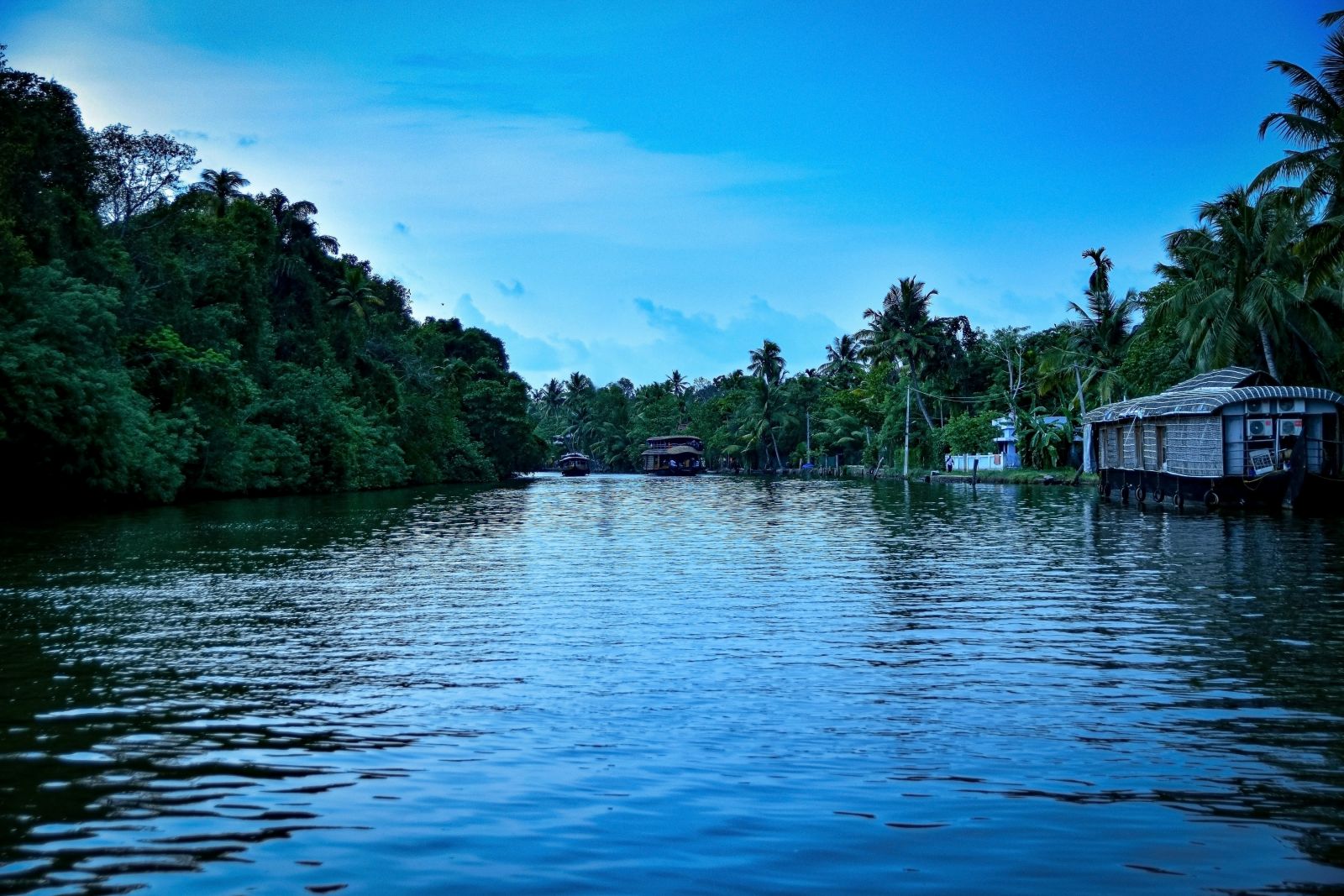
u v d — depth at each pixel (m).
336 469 67.75
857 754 8.52
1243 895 5.93
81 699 10.49
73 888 6.04
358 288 83.06
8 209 40.44
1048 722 9.48
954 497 55.66
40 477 40.75
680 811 7.23
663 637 13.80
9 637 13.84
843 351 136.75
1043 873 6.21
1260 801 7.41
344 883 6.12
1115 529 31.53
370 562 23.45
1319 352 46.81
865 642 13.44
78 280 41.28
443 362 110.94
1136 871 6.25
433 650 12.99
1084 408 70.69
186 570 21.55
